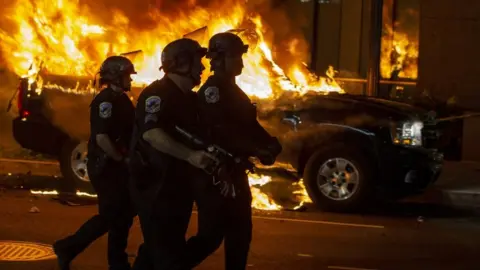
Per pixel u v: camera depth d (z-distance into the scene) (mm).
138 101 5223
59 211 10148
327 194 11062
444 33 20062
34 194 11367
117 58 6586
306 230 9703
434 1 20047
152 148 5117
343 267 7871
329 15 20203
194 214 10430
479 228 10383
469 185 13422
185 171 5199
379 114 11109
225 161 5430
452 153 16797
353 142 11047
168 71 5289
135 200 5227
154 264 5203
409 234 9805
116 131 6477
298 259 8133
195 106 5359
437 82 20109
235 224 5707
